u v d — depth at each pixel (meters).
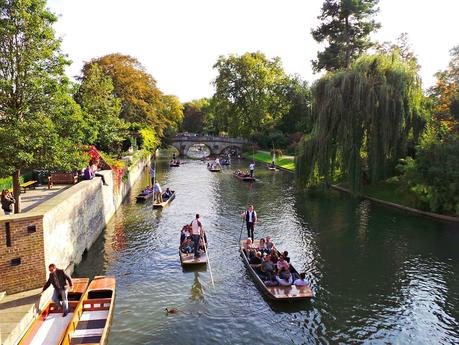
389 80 27.02
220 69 67.94
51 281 10.91
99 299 11.92
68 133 15.32
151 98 51.12
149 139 50.44
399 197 27.61
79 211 16.39
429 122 27.78
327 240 19.88
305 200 29.66
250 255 16.25
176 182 38.81
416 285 14.72
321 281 15.05
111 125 30.59
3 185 18.41
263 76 65.69
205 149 98.25
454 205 23.00
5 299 11.01
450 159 22.34
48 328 10.40
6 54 13.56
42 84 14.14
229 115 71.12
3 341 8.77
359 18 40.94
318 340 11.16
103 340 10.04
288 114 69.00
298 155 30.75
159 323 11.77
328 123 28.45
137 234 20.58
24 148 13.72
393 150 27.11
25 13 13.15
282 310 12.74
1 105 14.11
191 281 14.79
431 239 19.86
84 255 17.20
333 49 42.69
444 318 12.43
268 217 24.52
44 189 21.30
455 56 35.00
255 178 41.81
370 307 13.06
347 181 28.08
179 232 20.95
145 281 14.73
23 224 11.48
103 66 44.56
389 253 18.00
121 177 28.67
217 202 28.95
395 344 11.03
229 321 12.02
